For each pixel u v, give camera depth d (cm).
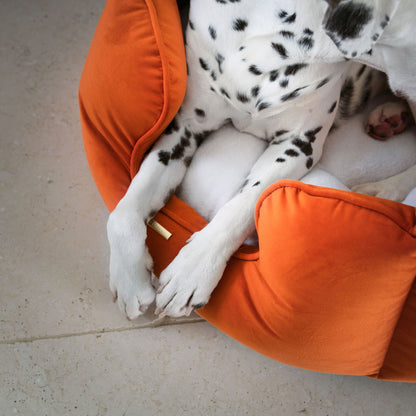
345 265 71
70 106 106
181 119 86
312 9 71
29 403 83
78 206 97
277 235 73
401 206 72
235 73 79
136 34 79
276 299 75
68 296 90
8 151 100
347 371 81
